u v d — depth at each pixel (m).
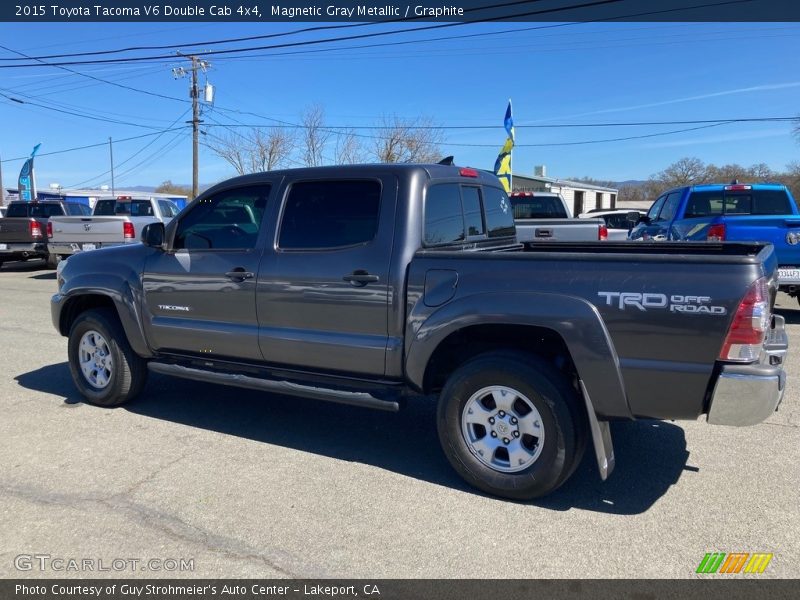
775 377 3.18
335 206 4.27
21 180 35.78
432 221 4.24
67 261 5.70
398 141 37.06
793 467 4.17
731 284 3.17
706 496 3.78
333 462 4.34
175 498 3.78
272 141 39.25
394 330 4.01
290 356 4.45
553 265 3.54
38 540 3.32
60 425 5.07
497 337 3.95
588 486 3.93
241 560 3.13
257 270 4.48
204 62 33.00
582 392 3.52
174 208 18.05
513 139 20.16
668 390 3.32
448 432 3.86
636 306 3.32
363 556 3.16
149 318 5.08
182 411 5.43
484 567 3.05
